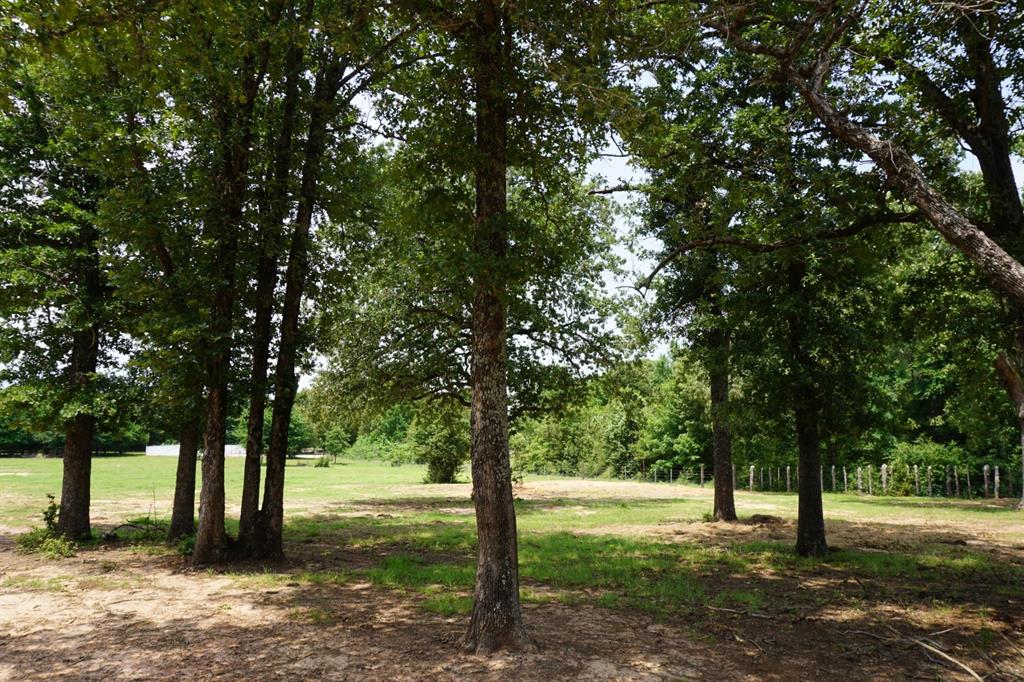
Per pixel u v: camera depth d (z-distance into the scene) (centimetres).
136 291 1189
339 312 1533
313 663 666
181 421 1460
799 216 1128
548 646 724
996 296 1021
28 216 1465
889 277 1438
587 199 1227
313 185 1388
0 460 6353
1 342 1437
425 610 892
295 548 1479
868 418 1345
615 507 2559
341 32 895
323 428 2745
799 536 1391
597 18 769
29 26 711
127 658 686
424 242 1398
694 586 1065
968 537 1714
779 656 712
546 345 2303
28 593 1005
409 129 886
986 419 2395
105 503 2470
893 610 916
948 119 1018
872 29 882
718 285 1599
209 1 813
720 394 2066
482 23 787
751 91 1468
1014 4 899
